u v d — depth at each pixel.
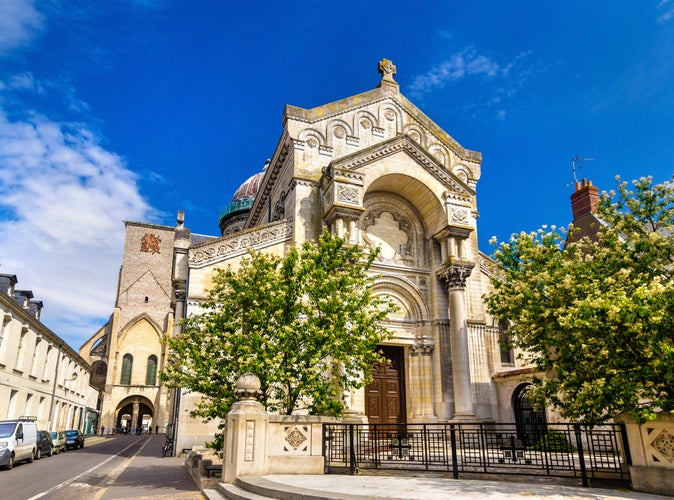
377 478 12.02
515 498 8.70
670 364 9.89
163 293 72.38
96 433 63.06
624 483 10.80
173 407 26.09
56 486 14.81
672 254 12.96
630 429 10.45
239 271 16.97
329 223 24.48
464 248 25.91
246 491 10.68
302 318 17.34
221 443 14.71
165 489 13.68
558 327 12.72
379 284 25.81
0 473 18.50
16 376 30.31
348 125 27.53
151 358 69.00
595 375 11.23
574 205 31.05
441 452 19.22
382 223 27.05
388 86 29.30
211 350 15.60
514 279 15.70
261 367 14.25
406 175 25.95
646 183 13.89
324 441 13.48
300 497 9.06
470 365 25.00
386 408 24.89
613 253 13.23
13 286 35.34
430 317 26.02
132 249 73.50
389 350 25.78
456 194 26.25
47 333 35.72
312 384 14.60
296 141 26.12
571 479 11.68
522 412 23.92
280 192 29.06
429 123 29.80
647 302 10.12
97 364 71.62
